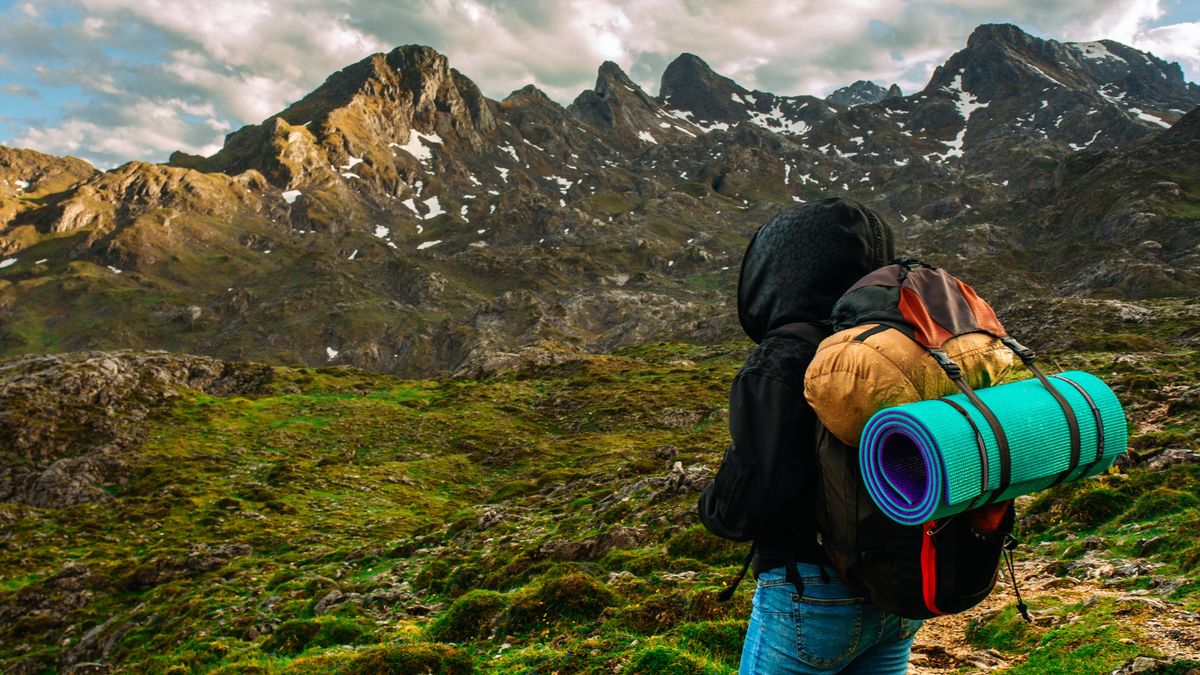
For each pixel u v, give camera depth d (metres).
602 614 12.62
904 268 2.87
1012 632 8.67
